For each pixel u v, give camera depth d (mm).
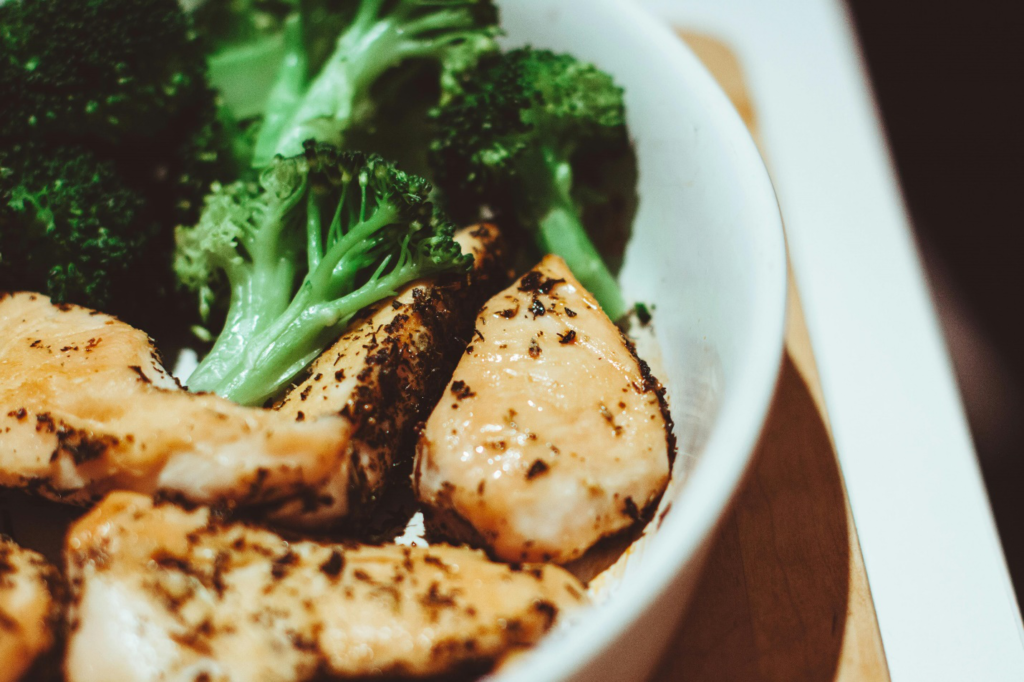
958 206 370
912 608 243
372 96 282
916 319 285
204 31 285
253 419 227
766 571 245
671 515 215
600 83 269
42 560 226
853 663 235
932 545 250
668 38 263
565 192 272
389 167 249
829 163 319
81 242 255
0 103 261
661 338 261
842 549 246
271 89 285
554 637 217
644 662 220
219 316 271
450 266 249
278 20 286
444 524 238
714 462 212
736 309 233
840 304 288
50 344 243
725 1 358
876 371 275
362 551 228
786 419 263
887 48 415
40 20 263
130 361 237
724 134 247
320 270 250
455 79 278
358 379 235
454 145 270
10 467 230
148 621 215
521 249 281
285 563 223
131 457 226
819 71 340
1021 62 404
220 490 226
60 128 263
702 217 251
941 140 387
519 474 230
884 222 305
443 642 214
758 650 237
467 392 238
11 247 256
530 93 265
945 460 260
